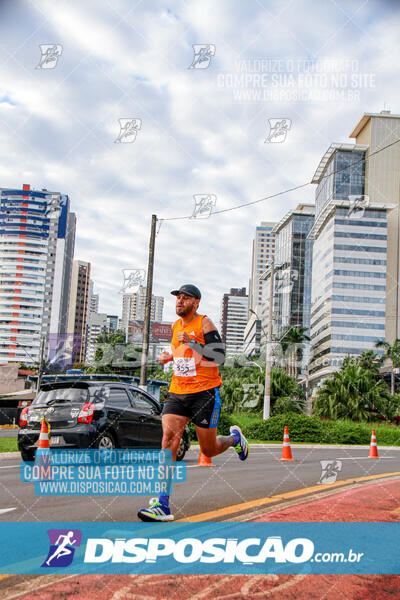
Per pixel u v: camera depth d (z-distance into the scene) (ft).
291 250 458.50
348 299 347.56
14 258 510.99
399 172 358.84
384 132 362.53
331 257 352.28
